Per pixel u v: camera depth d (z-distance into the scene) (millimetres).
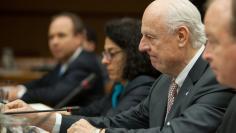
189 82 1898
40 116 2066
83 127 1901
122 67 2588
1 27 8125
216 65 1371
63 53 3994
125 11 7723
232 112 1674
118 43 2570
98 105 2963
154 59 1894
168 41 1838
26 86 3982
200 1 3395
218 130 1705
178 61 1879
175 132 1736
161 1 1869
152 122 2072
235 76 1355
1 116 1619
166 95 2057
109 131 1849
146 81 2504
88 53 3934
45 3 7957
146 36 1875
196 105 1803
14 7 8047
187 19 1835
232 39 1304
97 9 7797
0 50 8102
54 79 4062
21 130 1654
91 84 3570
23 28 8062
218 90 1817
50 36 4094
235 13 1285
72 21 3998
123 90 2650
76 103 3516
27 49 8062
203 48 1888
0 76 5777
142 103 2238
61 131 2115
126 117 2242
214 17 1345
